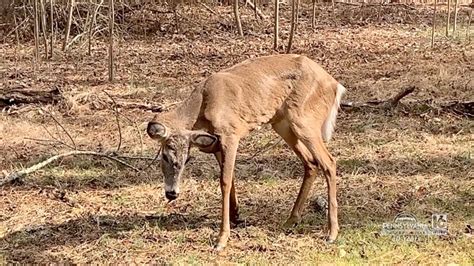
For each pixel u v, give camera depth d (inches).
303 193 242.7
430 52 586.9
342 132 354.6
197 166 307.4
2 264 219.1
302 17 810.2
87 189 285.0
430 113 376.8
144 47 657.6
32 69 541.6
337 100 238.1
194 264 214.8
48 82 486.9
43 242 235.5
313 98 229.5
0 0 716.7
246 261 216.5
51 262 220.5
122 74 521.3
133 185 288.7
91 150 331.9
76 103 406.0
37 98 411.5
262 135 353.4
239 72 226.1
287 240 232.1
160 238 234.8
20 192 281.3
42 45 661.9
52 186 287.4
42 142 348.2
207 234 237.3
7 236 240.8
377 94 423.2
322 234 235.9
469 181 282.5
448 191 271.9
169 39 699.4
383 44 641.0
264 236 234.7
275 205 263.3
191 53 618.8
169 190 214.4
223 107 219.8
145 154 328.2
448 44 623.8
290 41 588.4
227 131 220.2
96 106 411.5
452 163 303.6
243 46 652.7
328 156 231.1
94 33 679.7
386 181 285.3
